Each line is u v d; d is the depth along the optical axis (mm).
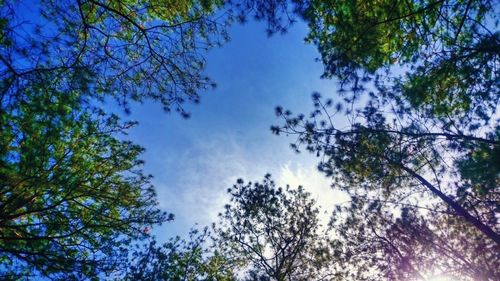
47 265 9094
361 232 12102
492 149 6855
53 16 6879
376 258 11898
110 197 11180
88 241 10938
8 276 9406
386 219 11461
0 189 8750
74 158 10789
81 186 10945
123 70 8414
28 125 7047
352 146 8898
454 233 11070
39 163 8711
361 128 8523
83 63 7152
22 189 9227
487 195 8719
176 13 9445
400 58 7992
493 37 6332
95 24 8828
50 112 6492
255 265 14828
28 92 6039
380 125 8445
